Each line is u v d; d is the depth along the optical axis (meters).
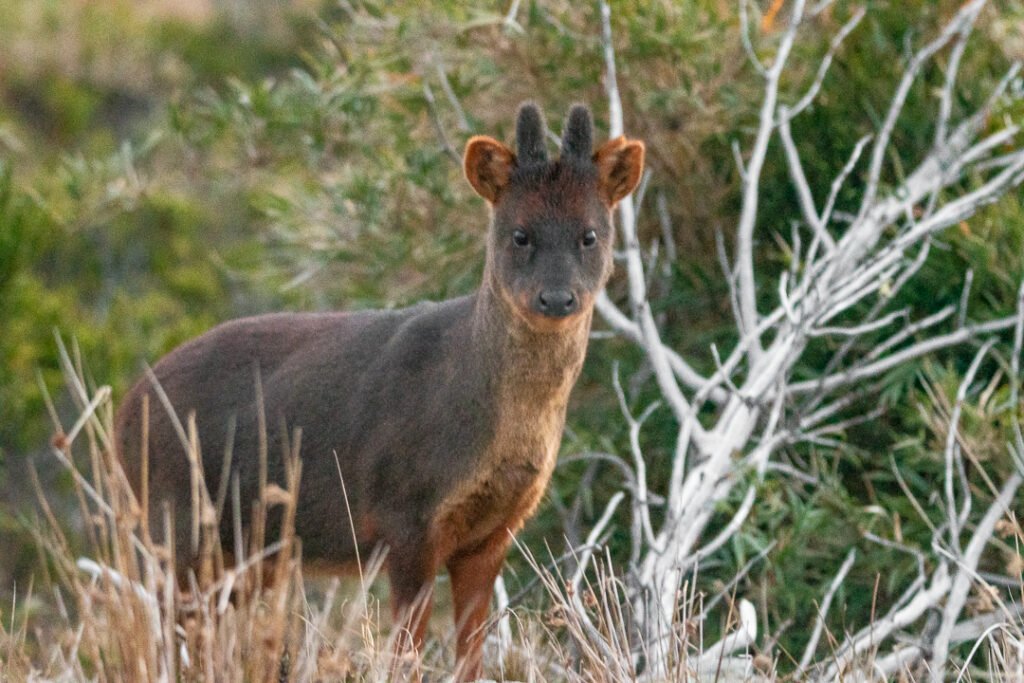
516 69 13.44
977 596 10.13
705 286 13.34
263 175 15.29
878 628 9.70
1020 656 7.67
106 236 21.00
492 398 8.48
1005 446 10.62
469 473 8.55
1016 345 10.84
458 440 8.54
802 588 10.98
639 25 12.88
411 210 13.66
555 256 8.34
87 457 16.00
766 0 14.19
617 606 8.47
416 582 8.73
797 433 11.23
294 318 9.80
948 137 13.31
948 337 11.27
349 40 14.59
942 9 13.36
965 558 9.71
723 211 13.52
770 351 11.24
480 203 13.41
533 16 13.04
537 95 13.54
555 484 12.54
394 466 8.73
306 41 28.31
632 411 12.60
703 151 13.54
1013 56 13.50
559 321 8.22
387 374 8.90
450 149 12.73
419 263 13.77
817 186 13.45
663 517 12.25
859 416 12.32
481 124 13.73
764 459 10.66
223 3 29.47
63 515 15.67
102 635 7.28
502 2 13.42
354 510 8.96
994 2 13.48
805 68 13.62
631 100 13.41
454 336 8.70
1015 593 10.88
